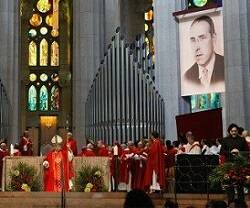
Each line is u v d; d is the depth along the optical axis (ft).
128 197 19.21
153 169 61.36
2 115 91.81
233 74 87.66
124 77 88.84
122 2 144.05
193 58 94.48
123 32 143.54
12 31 100.78
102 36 104.53
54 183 63.16
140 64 89.76
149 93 89.25
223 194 56.34
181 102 97.04
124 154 68.49
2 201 57.88
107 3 106.11
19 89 101.91
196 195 56.75
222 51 90.53
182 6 100.94
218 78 90.79
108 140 88.28
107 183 64.03
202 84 93.04
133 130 87.97
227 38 88.84
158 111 89.97
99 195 59.88
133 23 145.28
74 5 106.42
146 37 144.36
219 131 70.54
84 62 102.58
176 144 72.18
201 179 56.85
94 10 104.17
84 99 101.65
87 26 103.40
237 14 88.02
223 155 51.72
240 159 44.78
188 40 95.66
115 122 87.86
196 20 94.48
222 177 44.83
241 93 86.84
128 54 89.51
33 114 160.35
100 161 64.39
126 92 88.48
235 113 87.10
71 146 75.15
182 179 57.31
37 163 63.72
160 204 57.93
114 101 88.28
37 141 158.61
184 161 57.47
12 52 100.32
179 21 97.50
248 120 86.79
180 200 56.39
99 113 89.20
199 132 71.61
